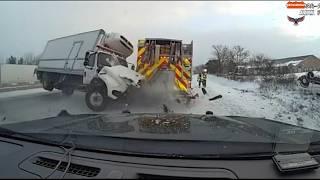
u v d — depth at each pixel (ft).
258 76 80.28
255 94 49.55
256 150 7.07
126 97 33.04
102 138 7.64
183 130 8.48
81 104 35.45
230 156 6.84
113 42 38.24
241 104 38.09
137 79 34.12
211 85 77.36
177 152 6.93
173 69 39.58
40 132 8.61
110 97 30.66
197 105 36.40
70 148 7.62
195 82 88.07
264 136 8.23
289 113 31.94
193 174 6.23
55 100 38.60
